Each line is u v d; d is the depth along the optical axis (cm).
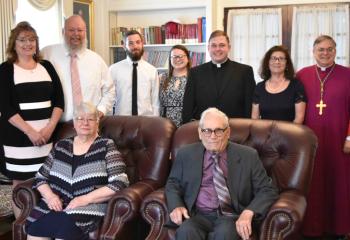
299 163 257
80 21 335
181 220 232
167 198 245
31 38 300
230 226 223
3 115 300
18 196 276
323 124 317
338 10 499
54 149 277
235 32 539
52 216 256
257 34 531
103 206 260
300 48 516
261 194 235
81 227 249
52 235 249
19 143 304
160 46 575
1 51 419
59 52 338
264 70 323
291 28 520
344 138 319
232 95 327
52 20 509
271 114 318
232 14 538
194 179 245
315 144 262
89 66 340
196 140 277
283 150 265
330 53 316
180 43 557
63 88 333
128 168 297
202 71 338
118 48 593
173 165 258
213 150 240
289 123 273
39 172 274
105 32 585
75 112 270
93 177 263
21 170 306
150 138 293
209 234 227
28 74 303
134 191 255
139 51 390
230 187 239
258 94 325
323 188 322
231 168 242
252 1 533
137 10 585
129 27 601
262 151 271
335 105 316
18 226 268
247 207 230
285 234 220
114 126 308
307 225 323
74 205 255
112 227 249
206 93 332
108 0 583
